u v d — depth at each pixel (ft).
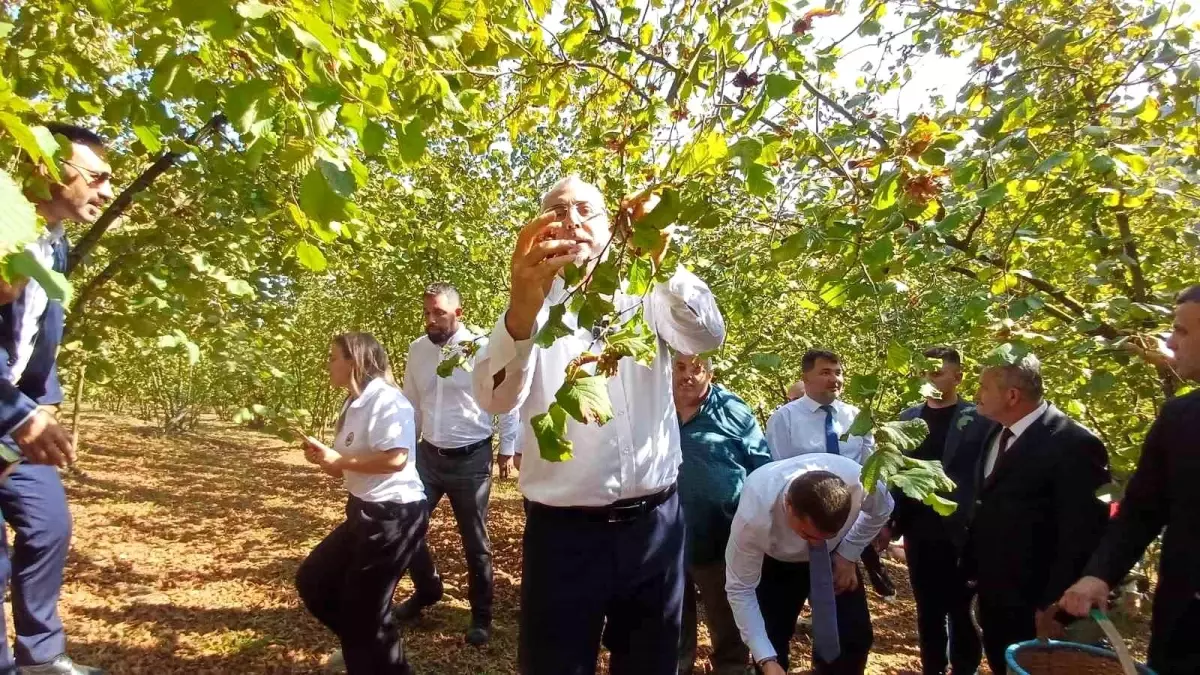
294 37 3.46
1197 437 6.17
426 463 13.33
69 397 33.01
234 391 10.80
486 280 23.44
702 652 13.34
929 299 7.05
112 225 12.98
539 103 9.62
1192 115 7.34
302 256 4.43
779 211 7.25
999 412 9.59
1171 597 6.30
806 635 14.47
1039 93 9.00
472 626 13.06
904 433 4.16
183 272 10.84
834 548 9.47
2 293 5.77
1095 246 8.30
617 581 6.03
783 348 18.65
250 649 12.62
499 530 22.79
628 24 9.16
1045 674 6.57
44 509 8.79
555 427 3.82
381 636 9.35
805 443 12.46
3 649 6.87
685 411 11.14
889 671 13.67
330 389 39.81
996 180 6.61
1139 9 8.68
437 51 6.07
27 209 2.42
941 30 10.44
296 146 3.40
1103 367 8.36
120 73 10.28
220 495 28.89
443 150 22.82
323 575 9.45
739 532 8.57
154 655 12.21
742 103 5.63
